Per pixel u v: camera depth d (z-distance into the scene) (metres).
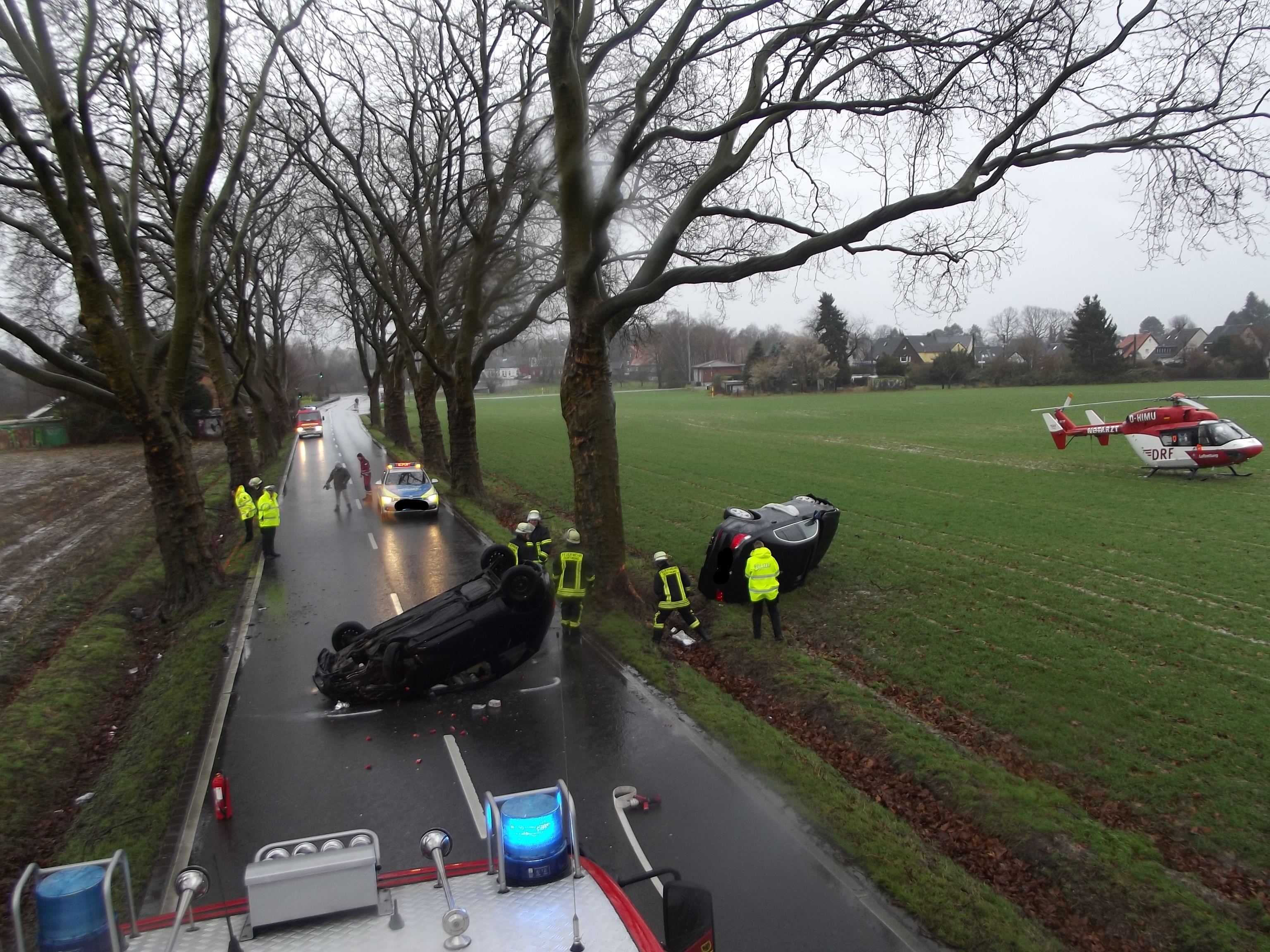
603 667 12.23
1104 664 11.93
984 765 9.34
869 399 85.88
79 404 55.75
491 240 23.83
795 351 107.06
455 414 27.12
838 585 16.39
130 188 15.71
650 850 7.48
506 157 22.83
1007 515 22.83
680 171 16.48
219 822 8.16
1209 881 7.25
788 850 7.47
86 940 3.01
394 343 49.69
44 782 9.52
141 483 37.62
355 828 8.00
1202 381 89.81
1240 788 8.60
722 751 9.49
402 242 28.28
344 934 3.16
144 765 9.50
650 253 13.86
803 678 11.74
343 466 27.47
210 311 28.28
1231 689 10.95
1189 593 15.20
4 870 7.88
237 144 22.48
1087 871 7.23
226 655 13.20
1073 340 96.06
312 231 34.53
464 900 3.40
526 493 30.75
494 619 11.15
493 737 9.96
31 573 21.03
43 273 23.27
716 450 42.25
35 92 12.98
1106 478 28.83
